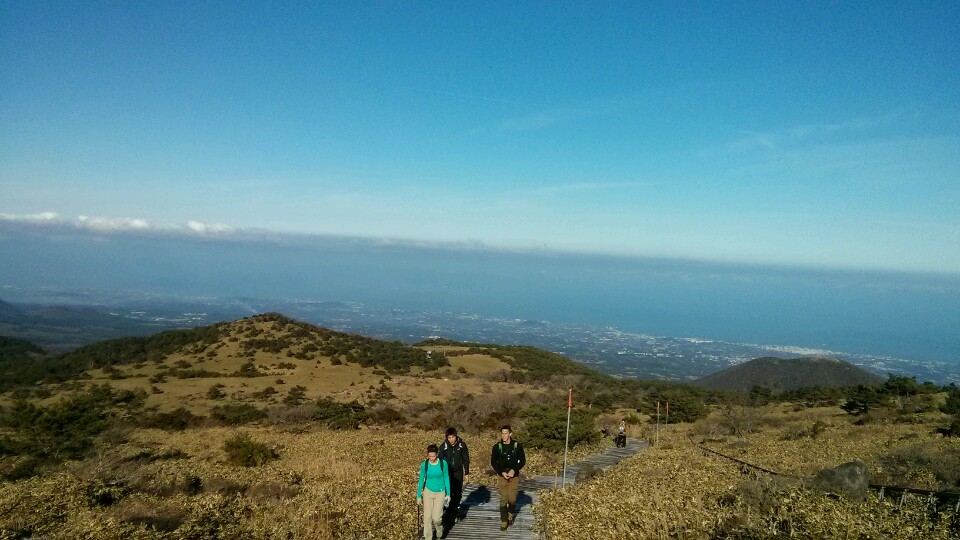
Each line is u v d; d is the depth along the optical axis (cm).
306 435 3644
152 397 5472
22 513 1220
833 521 807
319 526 1177
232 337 8488
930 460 1508
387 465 2195
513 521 1225
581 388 6769
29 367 7144
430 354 8688
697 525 970
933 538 809
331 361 7669
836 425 3231
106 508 1316
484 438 3105
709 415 4450
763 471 1622
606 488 1537
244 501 1428
